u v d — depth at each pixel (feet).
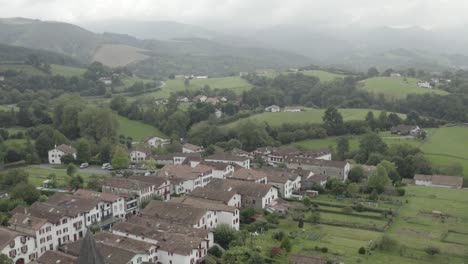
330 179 616.39
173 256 360.69
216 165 645.10
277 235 419.95
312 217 468.75
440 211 510.17
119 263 334.24
